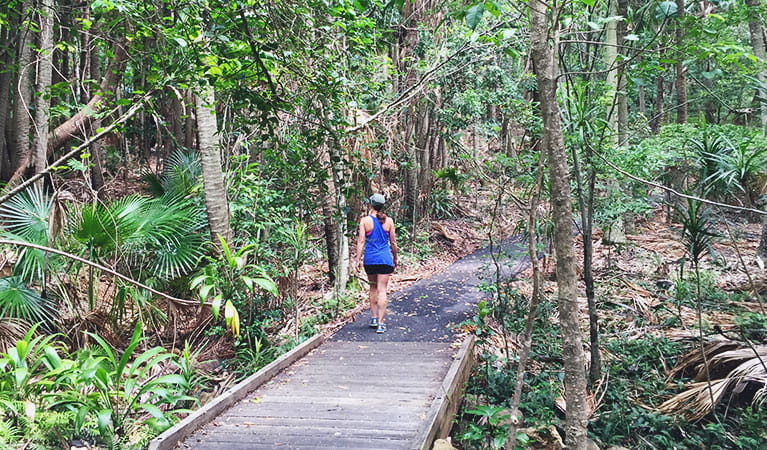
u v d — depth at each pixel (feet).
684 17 11.23
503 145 32.45
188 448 11.89
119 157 42.14
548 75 8.83
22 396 13.94
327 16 12.32
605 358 18.54
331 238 28.35
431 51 30.17
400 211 41.45
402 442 11.84
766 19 13.03
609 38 29.04
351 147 24.32
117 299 20.20
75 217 19.63
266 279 19.62
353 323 22.99
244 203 22.63
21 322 17.95
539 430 14.15
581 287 26.63
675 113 48.47
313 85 12.83
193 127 44.52
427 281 30.35
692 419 14.66
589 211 16.83
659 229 40.70
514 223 33.42
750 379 13.84
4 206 19.70
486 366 17.40
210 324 21.98
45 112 22.39
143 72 13.28
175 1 10.32
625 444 14.70
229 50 10.47
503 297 23.26
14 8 19.62
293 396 14.99
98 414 13.21
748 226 39.81
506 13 16.93
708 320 20.40
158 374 19.27
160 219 20.67
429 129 42.57
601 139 15.61
